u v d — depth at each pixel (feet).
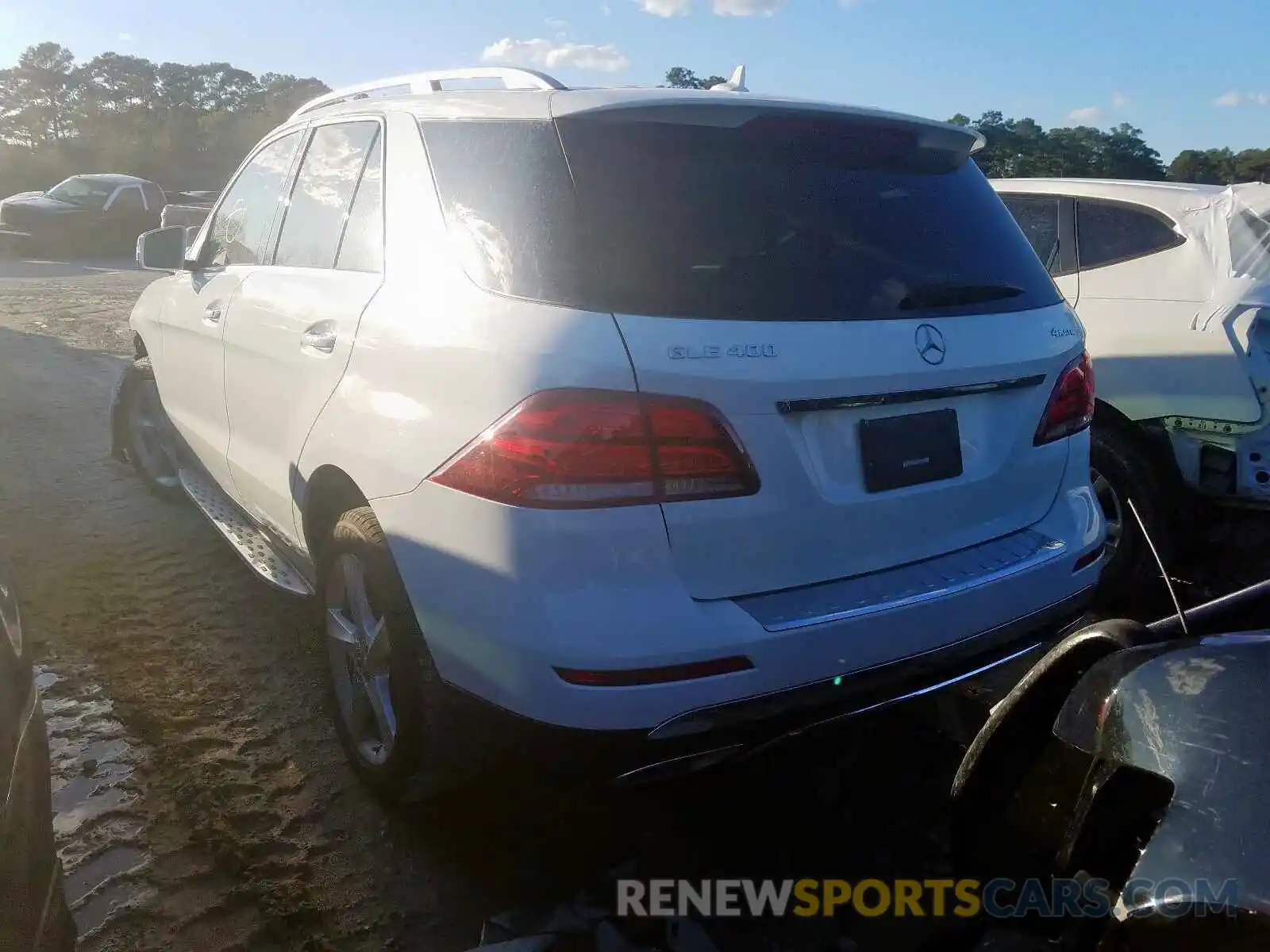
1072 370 9.70
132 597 13.99
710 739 7.54
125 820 9.38
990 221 9.87
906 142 9.53
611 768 7.48
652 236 7.84
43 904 6.31
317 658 12.48
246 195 13.78
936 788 10.01
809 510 7.75
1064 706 6.78
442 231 8.82
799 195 8.54
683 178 8.21
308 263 11.19
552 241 7.85
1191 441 13.96
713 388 7.30
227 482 13.52
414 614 8.28
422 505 7.97
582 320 7.43
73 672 11.97
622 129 8.25
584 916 8.21
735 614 7.45
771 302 7.80
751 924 8.12
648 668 7.14
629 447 7.16
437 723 8.25
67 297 46.52
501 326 7.72
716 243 7.96
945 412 8.62
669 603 7.25
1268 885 4.94
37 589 14.14
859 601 7.91
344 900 8.52
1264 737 5.49
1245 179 18.03
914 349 8.19
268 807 9.62
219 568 15.05
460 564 7.66
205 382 13.57
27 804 6.36
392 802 9.41
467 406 7.72
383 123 10.34
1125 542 14.38
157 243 15.12
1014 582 8.77
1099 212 15.89
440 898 8.57
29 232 66.13
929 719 11.09
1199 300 14.19
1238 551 15.58
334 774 10.14
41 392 26.05
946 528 8.71
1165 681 6.11
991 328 8.89
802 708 7.77
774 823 9.49
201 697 11.53
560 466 7.18
